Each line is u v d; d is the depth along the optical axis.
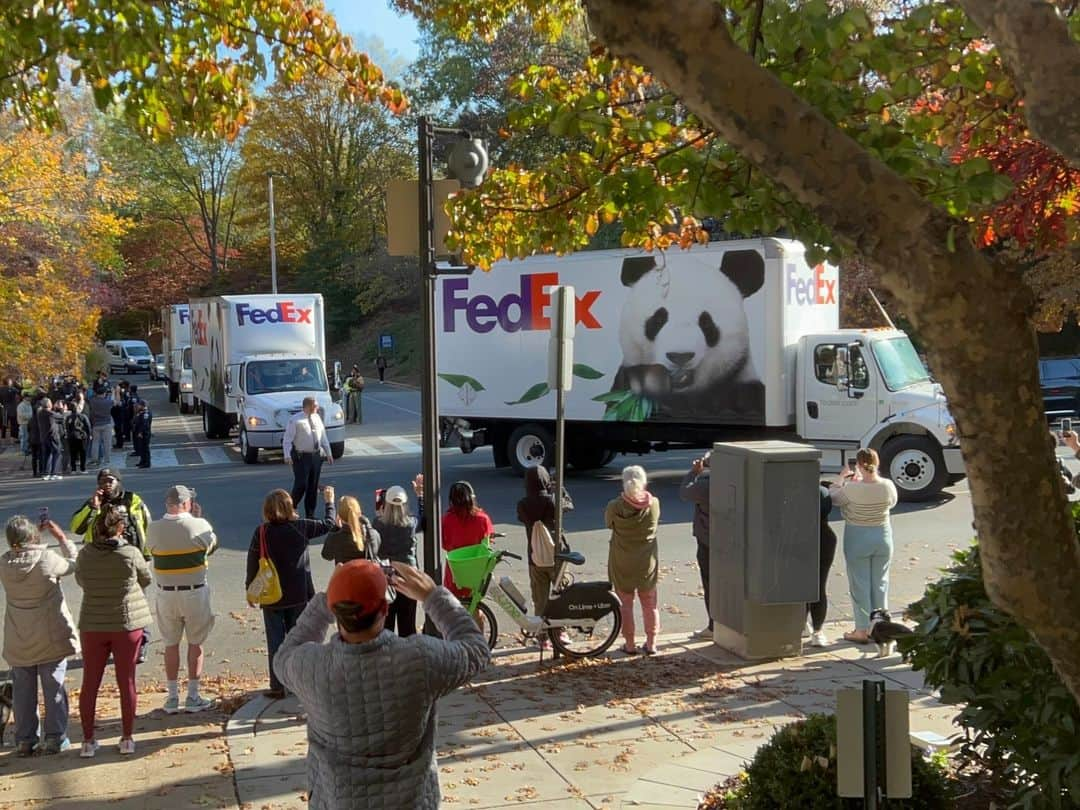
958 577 5.79
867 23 5.43
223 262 77.12
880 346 18.36
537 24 10.34
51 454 24.97
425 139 8.72
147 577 7.91
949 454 17.81
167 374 52.62
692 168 6.30
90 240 30.59
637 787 6.67
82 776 7.29
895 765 4.30
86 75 8.05
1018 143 7.52
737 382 19.16
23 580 7.66
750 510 9.41
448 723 8.08
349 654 3.65
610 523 9.84
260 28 9.11
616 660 9.76
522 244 8.16
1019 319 3.35
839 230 3.51
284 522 8.73
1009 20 3.99
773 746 5.46
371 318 71.69
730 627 9.80
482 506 18.17
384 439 32.09
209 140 9.43
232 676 9.70
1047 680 5.01
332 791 3.65
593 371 20.62
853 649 9.91
